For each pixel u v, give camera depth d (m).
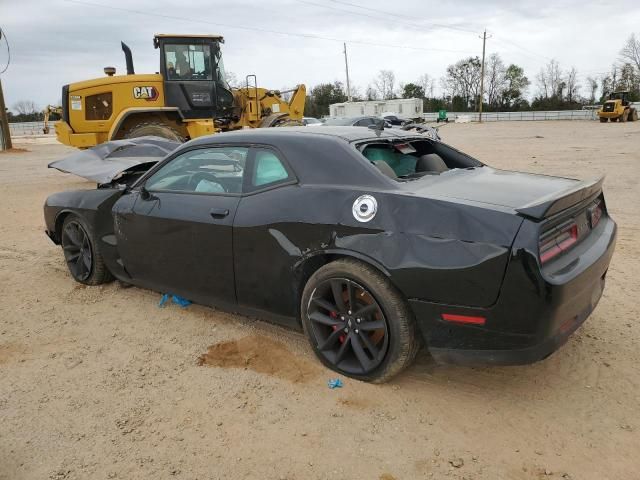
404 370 3.34
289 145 3.47
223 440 2.75
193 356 3.63
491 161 14.26
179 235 3.88
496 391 3.13
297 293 3.41
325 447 2.67
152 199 4.12
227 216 3.58
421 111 61.59
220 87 13.23
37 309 4.52
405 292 2.86
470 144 22.19
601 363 3.40
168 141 6.70
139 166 5.12
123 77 12.34
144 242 4.18
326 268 3.16
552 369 3.35
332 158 3.29
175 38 12.48
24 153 21.84
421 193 2.98
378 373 3.12
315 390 3.17
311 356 3.57
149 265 4.22
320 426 2.84
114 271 4.66
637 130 30.28
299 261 3.26
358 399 3.06
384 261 2.88
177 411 3.00
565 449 2.62
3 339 3.97
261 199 3.46
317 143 3.41
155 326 4.12
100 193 4.68
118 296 4.75
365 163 3.21
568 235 2.96
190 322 4.18
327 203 3.15
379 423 2.85
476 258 2.64
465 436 2.73
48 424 2.91
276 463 2.57
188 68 12.77
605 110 43.72
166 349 3.75
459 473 2.47
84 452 2.68
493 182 3.38
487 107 88.62
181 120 12.83
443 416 2.90
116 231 4.44
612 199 8.34
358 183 3.14
